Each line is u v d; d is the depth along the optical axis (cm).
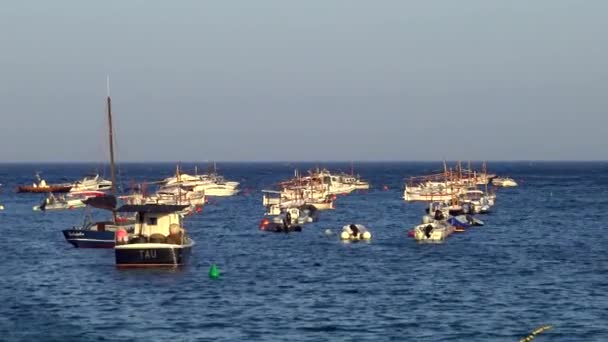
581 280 13275
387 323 10119
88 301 11394
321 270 14475
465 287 12594
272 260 15862
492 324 10069
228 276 13612
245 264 15212
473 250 17588
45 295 11869
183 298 11594
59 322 10062
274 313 10656
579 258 16162
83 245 17312
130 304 11162
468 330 9775
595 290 12319
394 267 14862
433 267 14850
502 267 14838
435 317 10438
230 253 17100
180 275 13512
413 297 11750
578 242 19312
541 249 17800
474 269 14588
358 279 13438
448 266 14975
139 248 13688
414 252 17225
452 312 10731
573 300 11519
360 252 17262
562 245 18638
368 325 10019
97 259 15588
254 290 12288
